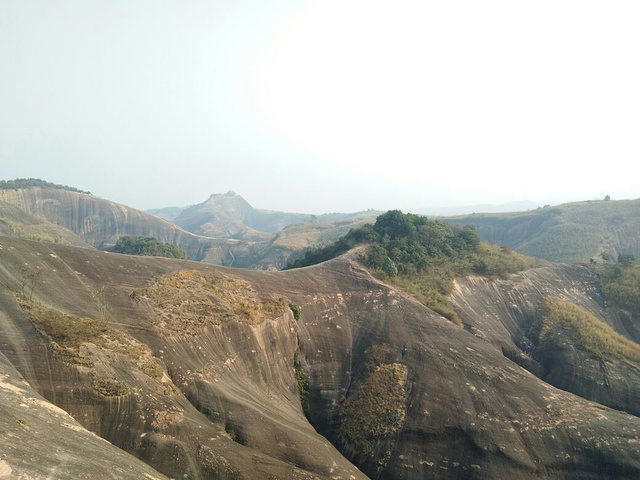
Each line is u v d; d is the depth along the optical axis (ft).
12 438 59.26
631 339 222.48
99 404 90.27
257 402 122.62
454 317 193.88
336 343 165.99
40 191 590.96
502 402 132.98
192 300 143.54
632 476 112.16
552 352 189.37
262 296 169.58
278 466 98.27
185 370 116.06
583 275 254.06
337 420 135.85
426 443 121.80
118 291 133.69
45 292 115.34
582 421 126.93
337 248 270.87
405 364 149.38
